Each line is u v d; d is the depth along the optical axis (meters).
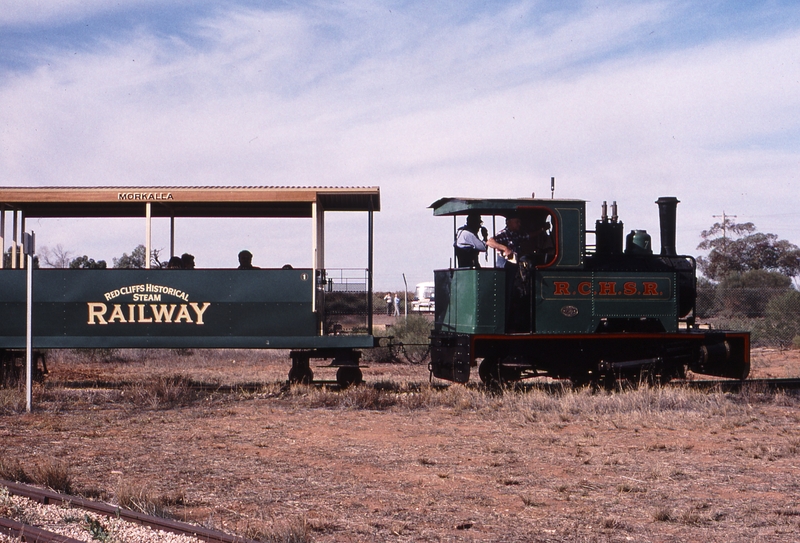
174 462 7.64
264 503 6.11
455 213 12.84
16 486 5.78
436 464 7.68
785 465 7.67
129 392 12.08
